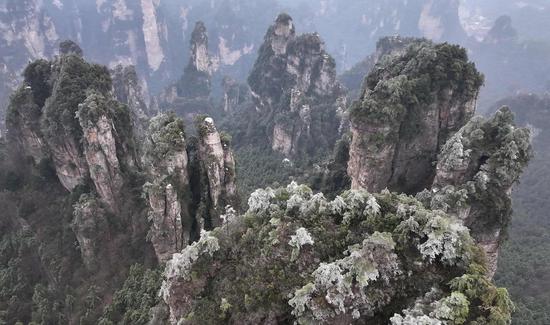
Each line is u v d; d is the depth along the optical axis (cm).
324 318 2372
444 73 5909
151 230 5328
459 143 5003
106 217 5706
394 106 5766
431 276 2562
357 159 6141
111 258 5559
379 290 2484
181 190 5481
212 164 5588
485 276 2509
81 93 6069
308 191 3281
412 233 2750
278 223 2919
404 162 6097
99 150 5597
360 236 2809
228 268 2841
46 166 6500
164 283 2917
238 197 6012
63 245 5812
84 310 5125
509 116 5100
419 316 2233
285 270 2658
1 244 6088
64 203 6184
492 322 2255
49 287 5534
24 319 5256
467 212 4775
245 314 2567
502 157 4822
